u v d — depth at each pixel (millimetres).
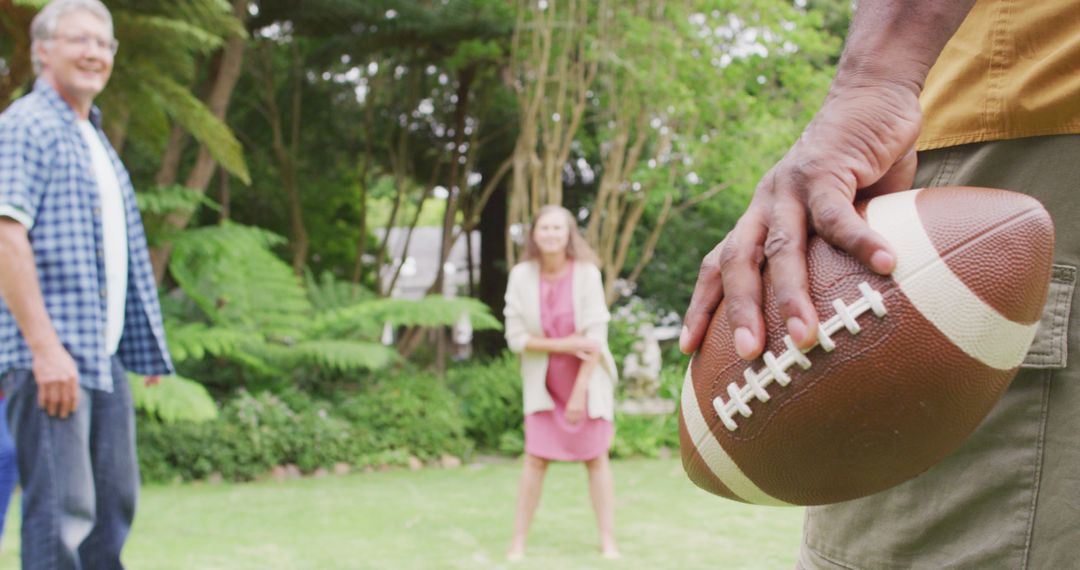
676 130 9484
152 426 6855
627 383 9203
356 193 15875
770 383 905
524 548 4102
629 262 12320
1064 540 1028
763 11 8227
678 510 5191
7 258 2461
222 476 6852
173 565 3947
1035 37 1099
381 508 5516
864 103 918
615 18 9133
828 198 885
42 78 2740
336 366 8859
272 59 13328
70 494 2475
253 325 8453
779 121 8875
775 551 4090
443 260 13641
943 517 1097
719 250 1012
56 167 2598
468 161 13844
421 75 14039
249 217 14336
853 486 930
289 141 14289
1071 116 1072
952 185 1160
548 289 4062
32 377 2492
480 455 8367
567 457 4035
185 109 6820
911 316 861
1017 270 883
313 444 7301
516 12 10531
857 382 867
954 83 1156
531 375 4082
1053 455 1038
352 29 12141
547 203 9758
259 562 4016
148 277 2895
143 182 11891
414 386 8461
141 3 6570
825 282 879
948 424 891
